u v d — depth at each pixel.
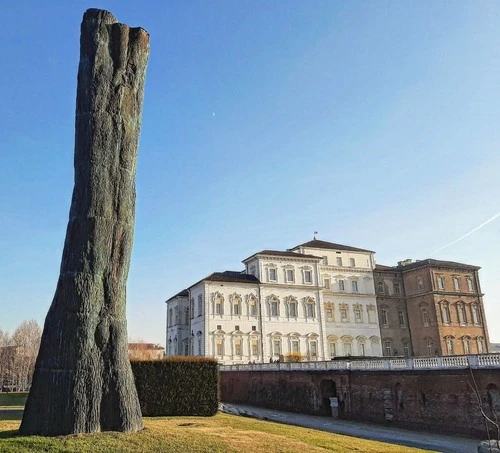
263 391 52.31
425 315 86.25
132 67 18.80
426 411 31.89
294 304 79.50
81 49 18.39
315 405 43.06
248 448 14.66
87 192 17.00
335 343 83.25
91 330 16.00
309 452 14.91
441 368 31.17
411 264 92.00
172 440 14.77
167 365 30.77
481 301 88.88
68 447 13.31
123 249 17.42
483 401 28.12
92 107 17.62
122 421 15.69
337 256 89.06
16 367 90.31
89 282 16.27
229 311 74.94
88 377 15.50
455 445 26.28
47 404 15.02
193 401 30.48
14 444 13.49
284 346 76.75
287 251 86.50
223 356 72.50
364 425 35.31
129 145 18.17
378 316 88.25
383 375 36.00
